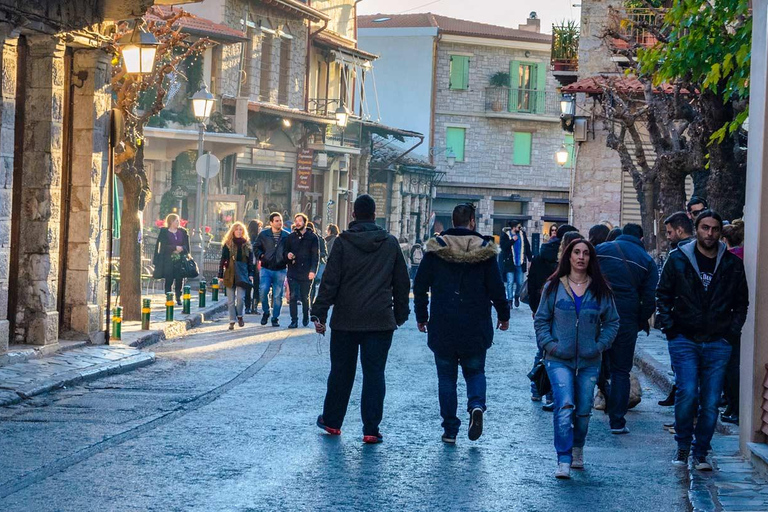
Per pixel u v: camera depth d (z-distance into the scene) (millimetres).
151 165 37906
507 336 23391
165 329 20406
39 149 15750
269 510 7812
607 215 39312
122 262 21875
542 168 72688
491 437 11148
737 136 19719
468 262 10523
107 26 17203
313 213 49344
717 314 9539
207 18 41375
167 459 9461
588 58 39844
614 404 11805
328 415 10875
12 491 8156
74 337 16859
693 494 8391
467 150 71688
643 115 28703
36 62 15766
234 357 17500
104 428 10812
